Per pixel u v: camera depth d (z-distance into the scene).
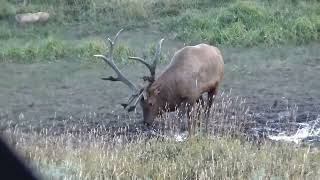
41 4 42.47
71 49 34.31
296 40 36.41
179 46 35.59
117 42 36.44
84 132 20.86
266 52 34.50
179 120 20.50
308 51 34.59
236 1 40.78
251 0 41.53
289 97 25.88
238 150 17.02
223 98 23.38
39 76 30.33
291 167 15.73
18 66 32.38
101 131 20.62
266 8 39.59
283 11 39.34
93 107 24.89
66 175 14.60
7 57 33.66
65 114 23.95
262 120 22.28
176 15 40.91
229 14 38.44
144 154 17.19
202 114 19.83
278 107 24.30
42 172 14.74
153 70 19.62
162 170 15.73
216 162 16.27
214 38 36.50
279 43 36.12
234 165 15.83
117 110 24.30
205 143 17.69
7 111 24.45
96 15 41.03
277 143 18.33
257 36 36.38
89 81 29.28
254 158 16.39
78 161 16.09
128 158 16.80
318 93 26.53
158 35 38.03
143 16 40.66
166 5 41.84
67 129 21.19
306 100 25.41
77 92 27.38
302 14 39.19
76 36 38.38
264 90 27.03
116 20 40.44
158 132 20.25
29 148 16.94
